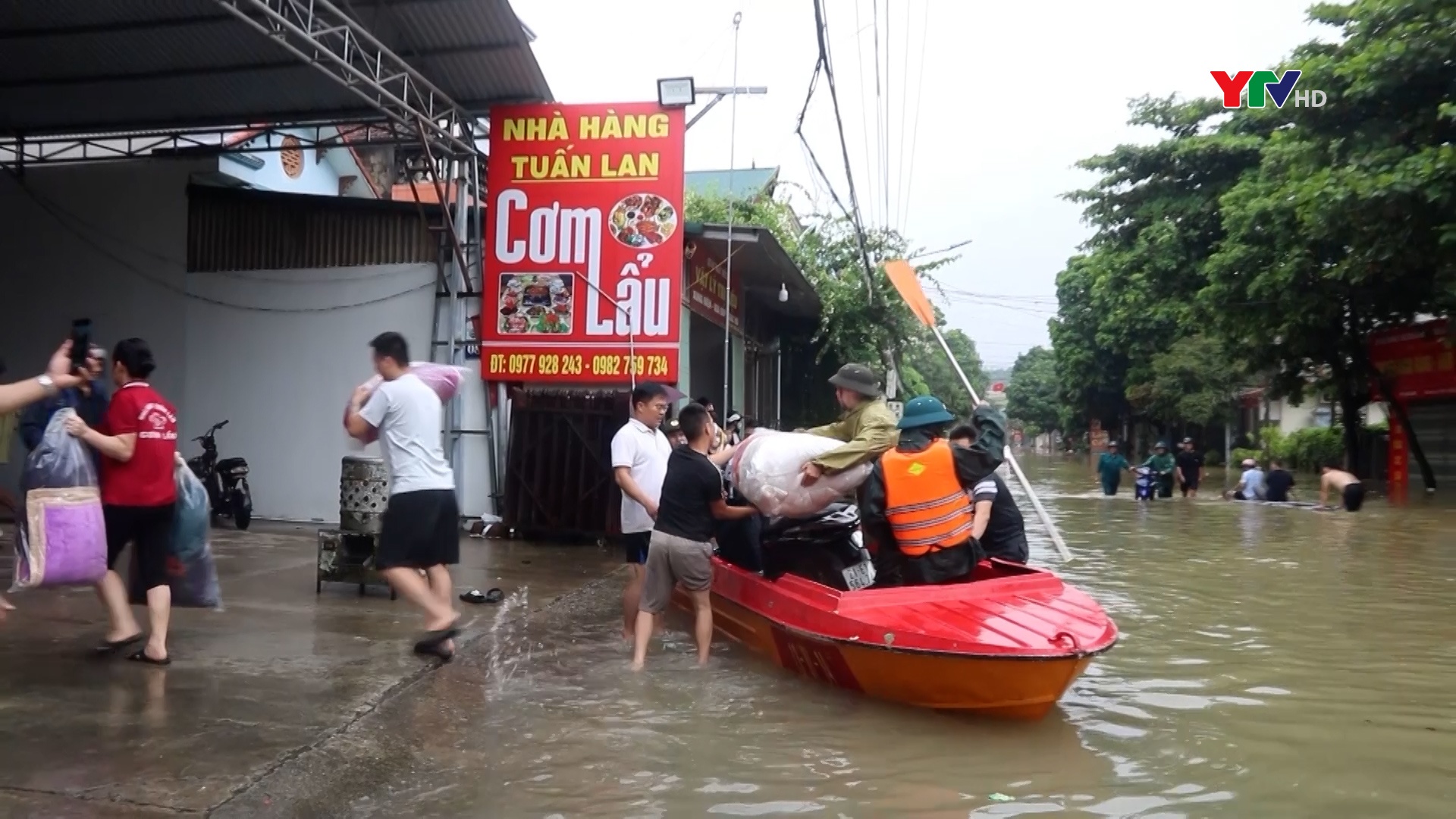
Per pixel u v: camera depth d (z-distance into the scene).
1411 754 4.91
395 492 5.88
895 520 6.01
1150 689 6.02
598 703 5.48
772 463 6.40
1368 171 16.19
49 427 5.14
